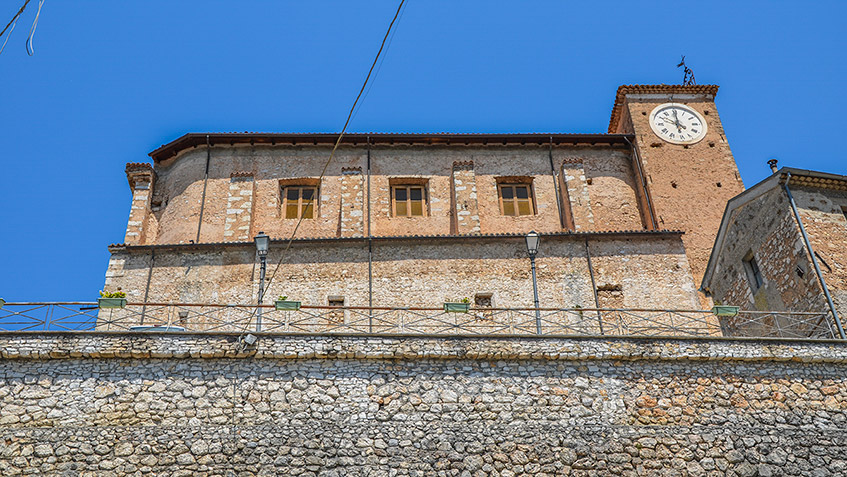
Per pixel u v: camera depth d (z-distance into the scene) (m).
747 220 24.58
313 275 27.12
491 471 17.72
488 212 29.98
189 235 28.92
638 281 27.34
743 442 18.44
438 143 31.28
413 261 27.47
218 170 30.36
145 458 17.41
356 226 28.66
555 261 27.61
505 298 26.84
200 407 18.20
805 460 18.28
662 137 31.91
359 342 19.22
